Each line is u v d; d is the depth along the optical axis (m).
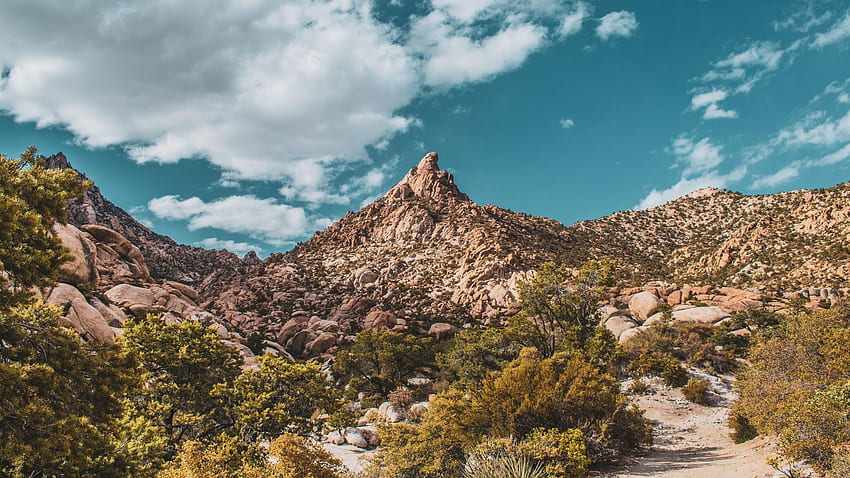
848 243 95.44
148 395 20.45
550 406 18.88
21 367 9.20
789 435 13.06
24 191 10.02
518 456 14.53
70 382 9.94
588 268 40.78
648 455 21.00
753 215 154.88
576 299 40.38
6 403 8.40
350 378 56.88
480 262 107.88
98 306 38.22
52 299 31.52
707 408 31.62
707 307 62.72
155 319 23.75
